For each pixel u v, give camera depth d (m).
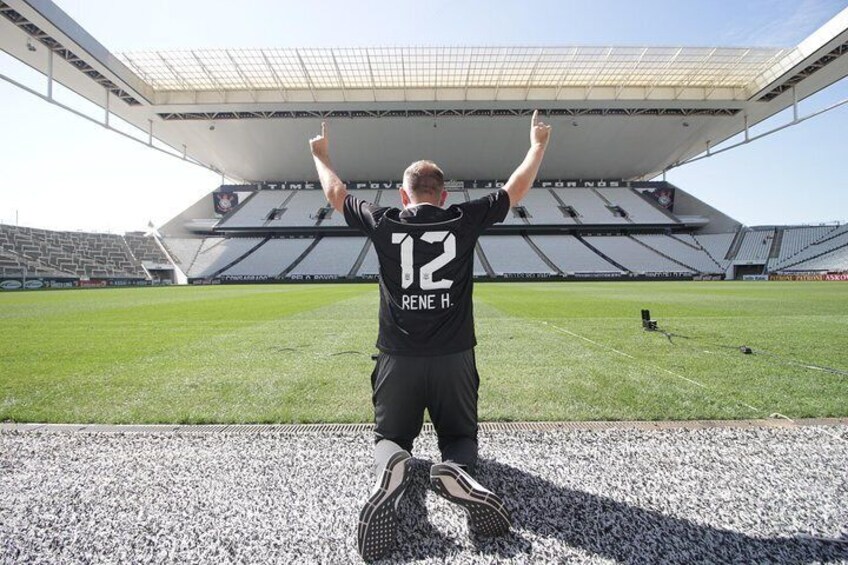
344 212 1.68
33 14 17.55
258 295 17.58
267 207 42.66
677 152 39.53
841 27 20.66
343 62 26.56
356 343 5.68
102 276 32.34
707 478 1.83
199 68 26.05
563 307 10.91
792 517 1.52
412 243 1.49
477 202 1.61
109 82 24.53
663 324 7.43
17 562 1.29
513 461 2.00
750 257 36.69
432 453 2.13
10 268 27.22
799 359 4.48
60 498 1.67
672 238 40.72
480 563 1.29
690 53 25.45
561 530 1.45
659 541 1.38
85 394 3.24
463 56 26.20
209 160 39.88
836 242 33.66
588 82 29.14
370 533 1.26
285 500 1.66
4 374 3.93
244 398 3.13
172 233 41.81
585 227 41.19
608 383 3.50
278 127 34.16
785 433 2.34
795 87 26.08
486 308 10.66
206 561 1.29
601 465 1.96
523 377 3.72
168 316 9.40
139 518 1.53
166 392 3.30
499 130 35.47
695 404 2.90
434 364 1.47
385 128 34.94
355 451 2.14
